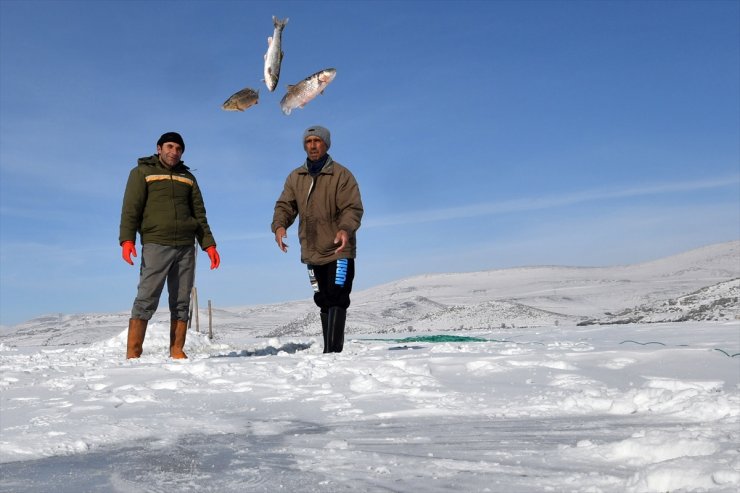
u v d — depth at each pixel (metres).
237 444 1.90
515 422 2.18
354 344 5.88
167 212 5.18
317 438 1.96
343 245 4.74
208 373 3.56
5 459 1.75
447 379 3.29
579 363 3.85
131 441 1.99
